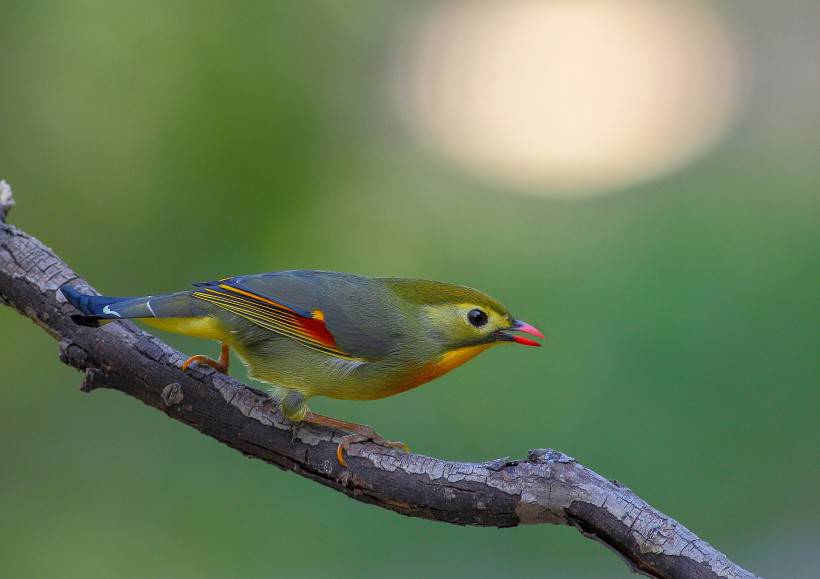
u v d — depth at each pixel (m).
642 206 18.95
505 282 16.44
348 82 15.55
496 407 14.05
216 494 13.07
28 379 13.29
